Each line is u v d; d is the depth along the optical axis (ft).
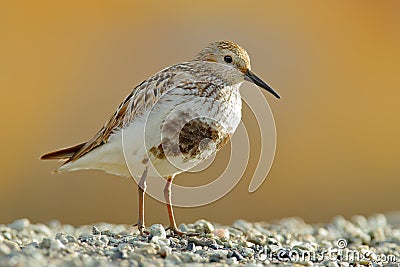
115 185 56.34
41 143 61.77
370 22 78.02
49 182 57.72
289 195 59.98
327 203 60.18
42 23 70.23
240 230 33.17
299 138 66.08
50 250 24.56
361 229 37.60
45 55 68.74
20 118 63.46
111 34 71.36
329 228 37.68
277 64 73.92
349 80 73.56
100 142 29.89
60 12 71.10
